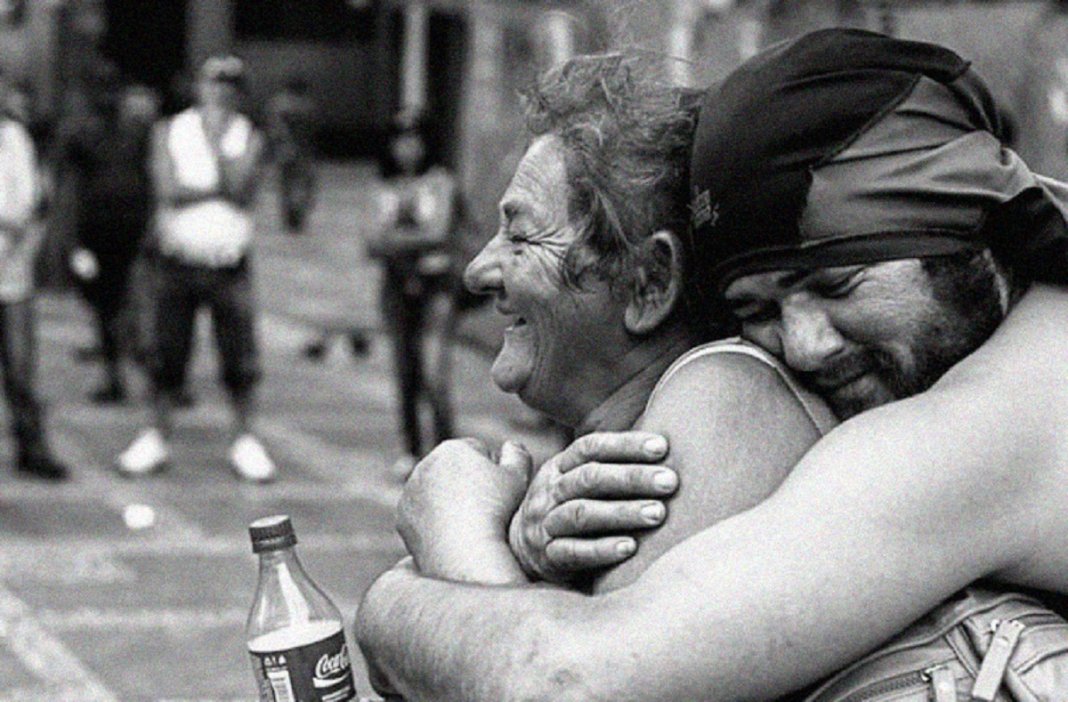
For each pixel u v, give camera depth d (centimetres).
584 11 263
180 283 1211
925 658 207
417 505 252
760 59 221
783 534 204
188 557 999
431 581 234
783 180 211
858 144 210
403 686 229
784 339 218
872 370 217
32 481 1201
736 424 217
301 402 1573
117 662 799
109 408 1495
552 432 1388
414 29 2208
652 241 233
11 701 743
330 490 1198
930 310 212
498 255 244
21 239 1187
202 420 1445
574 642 206
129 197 1478
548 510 225
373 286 2484
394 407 1566
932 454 206
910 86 212
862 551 203
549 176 238
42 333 1902
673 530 213
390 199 1247
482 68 1916
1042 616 210
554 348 241
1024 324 216
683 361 227
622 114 236
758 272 214
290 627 243
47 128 1803
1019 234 216
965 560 206
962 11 992
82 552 1007
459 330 1772
